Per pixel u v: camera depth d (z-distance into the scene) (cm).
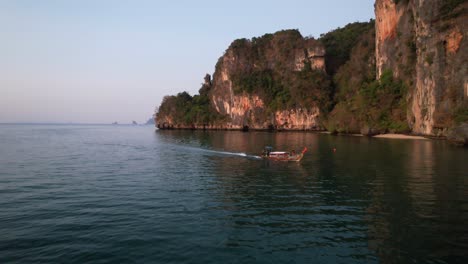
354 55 10294
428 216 1220
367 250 923
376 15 8194
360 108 7331
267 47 12825
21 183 1889
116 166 2627
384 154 3228
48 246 945
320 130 10119
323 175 2122
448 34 4872
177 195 1581
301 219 1197
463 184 1770
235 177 2089
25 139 6338
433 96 5159
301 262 853
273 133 9112
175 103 14838
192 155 3431
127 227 1105
